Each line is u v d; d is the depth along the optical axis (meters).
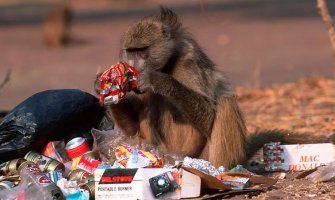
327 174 10.74
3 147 11.00
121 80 10.55
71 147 11.03
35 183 9.59
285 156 11.64
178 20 11.92
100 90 10.65
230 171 11.00
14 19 66.75
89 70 32.72
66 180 10.07
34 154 10.84
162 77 10.70
